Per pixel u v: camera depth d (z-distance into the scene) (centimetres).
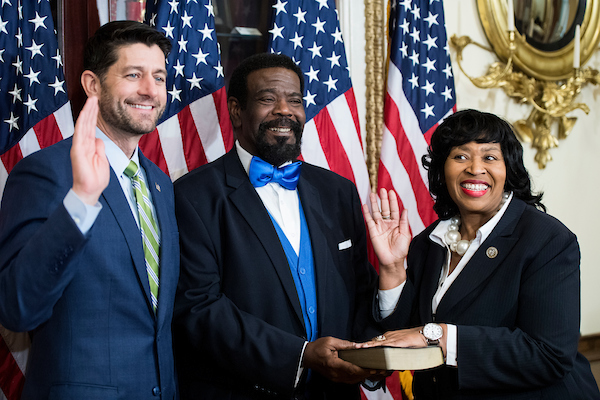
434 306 189
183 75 280
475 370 169
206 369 200
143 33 182
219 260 201
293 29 302
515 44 357
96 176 139
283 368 183
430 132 320
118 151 182
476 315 178
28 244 141
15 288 140
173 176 277
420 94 320
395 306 199
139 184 186
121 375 164
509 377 169
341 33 319
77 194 138
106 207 170
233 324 188
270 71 210
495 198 185
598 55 392
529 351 167
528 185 193
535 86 370
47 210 155
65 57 281
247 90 211
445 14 351
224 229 203
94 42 181
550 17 365
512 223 184
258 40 327
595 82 385
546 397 173
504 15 353
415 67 322
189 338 189
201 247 199
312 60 303
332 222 220
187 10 282
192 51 282
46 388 159
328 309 205
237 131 221
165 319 178
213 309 189
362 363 167
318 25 306
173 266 185
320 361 180
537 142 371
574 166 389
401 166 316
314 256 208
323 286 205
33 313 143
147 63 179
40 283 139
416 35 323
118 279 167
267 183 212
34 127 254
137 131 179
